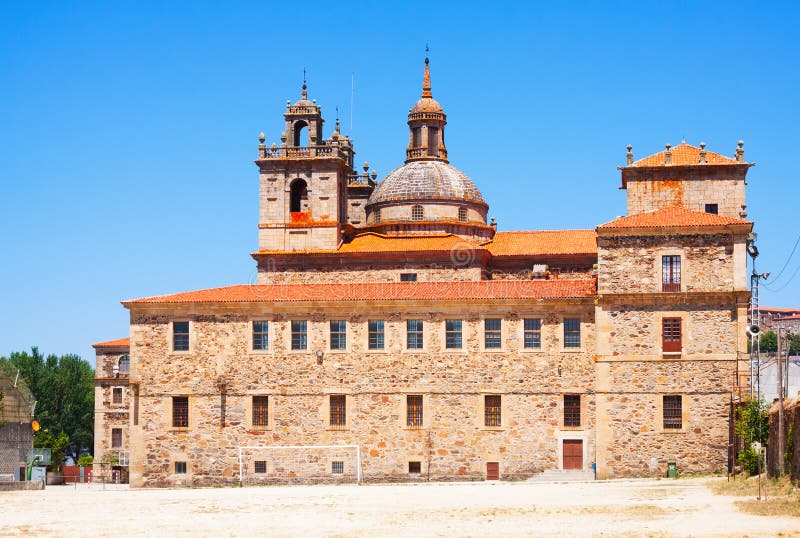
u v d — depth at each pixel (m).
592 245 100.75
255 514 57.88
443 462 82.25
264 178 103.31
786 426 59.53
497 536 46.94
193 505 63.47
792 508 50.94
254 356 85.44
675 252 78.62
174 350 86.56
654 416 78.25
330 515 56.41
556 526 49.56
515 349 82.25
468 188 105.94
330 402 84.19
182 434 85.69
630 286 78.88
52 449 127.75
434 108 109.94
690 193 91.31
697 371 77.94
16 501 68.44
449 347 83.12
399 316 83.88
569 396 81.31
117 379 127.06
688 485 68.38
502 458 81.56
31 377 153.75
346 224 104.19
